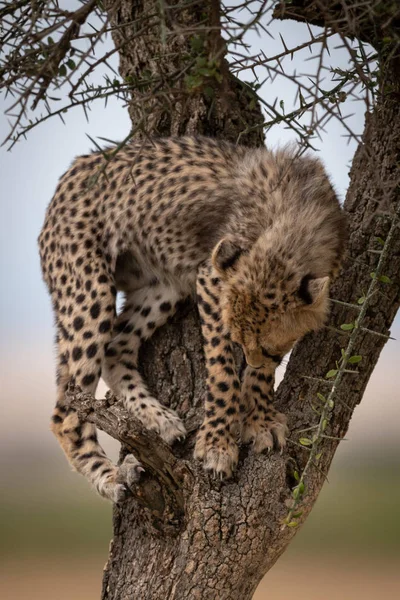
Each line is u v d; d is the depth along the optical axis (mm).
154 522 8023
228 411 8625
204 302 9156
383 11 6344
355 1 6344
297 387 8602
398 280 8422
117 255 10070
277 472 8094
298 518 8016
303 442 7359
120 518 8867
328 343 8508
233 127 9984
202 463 8242
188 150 9914
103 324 9789
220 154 9820
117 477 8305
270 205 9172
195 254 9875
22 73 6453
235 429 8641
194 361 9625
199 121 9922
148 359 9883
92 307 9789
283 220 8875
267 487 8031
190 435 9039
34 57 6637
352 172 8906
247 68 6293
